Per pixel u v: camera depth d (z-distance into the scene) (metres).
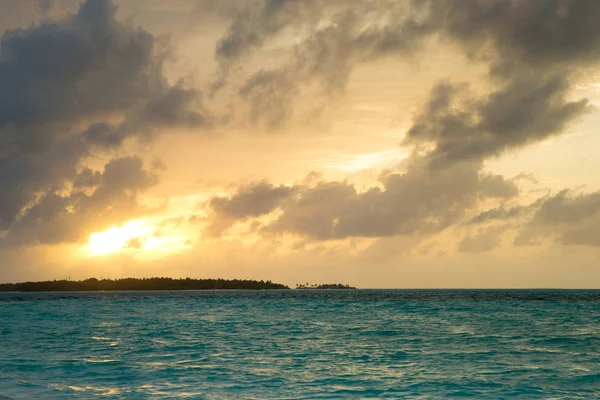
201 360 33.31
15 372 29.28
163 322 64.44
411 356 34.94
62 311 90.94
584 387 25.16
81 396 23.47
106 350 38.09
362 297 173.88
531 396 23.45
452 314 76.62
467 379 27.00
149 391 24.44
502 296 176.88
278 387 25.27
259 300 146.00
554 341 42.50
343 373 28.69
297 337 46.50
